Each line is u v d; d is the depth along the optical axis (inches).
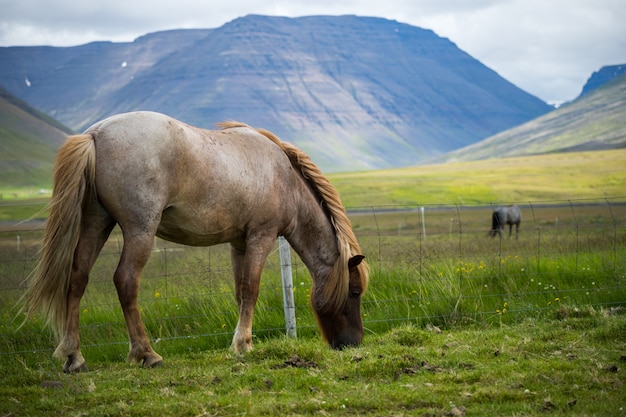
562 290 351.6
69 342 233.5
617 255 423.5
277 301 334.3
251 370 229.8
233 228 262.8
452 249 558.3
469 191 2913.4
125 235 230.1
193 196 242.7
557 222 1273.4
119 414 186.1
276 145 283.4
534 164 4547.2
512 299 341.1
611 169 3634.4
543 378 207.8
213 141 252.2
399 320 319.0
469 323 317.4
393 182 3454.7
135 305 236.7
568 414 176.7
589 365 220.5
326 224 290.8
